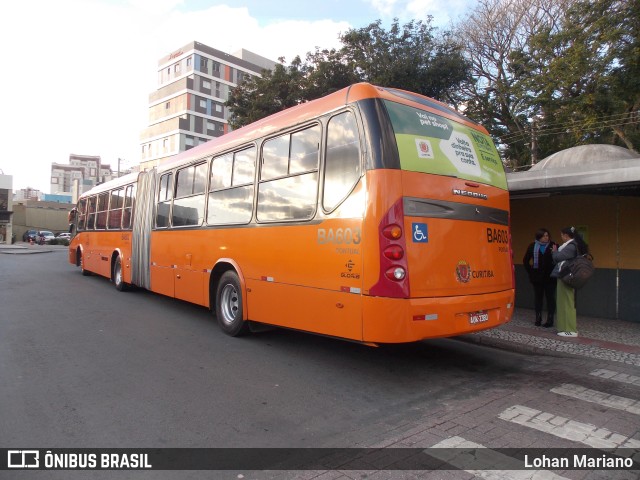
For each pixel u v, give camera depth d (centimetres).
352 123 497
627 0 1524
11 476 313
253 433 385
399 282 451
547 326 804
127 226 1134
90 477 314
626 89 1552
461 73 1794
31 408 432
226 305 723
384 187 459
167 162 961
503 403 458
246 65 7112
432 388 505
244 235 662
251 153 666
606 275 895
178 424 401
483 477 315
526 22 2123
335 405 450
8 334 720
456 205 512
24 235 5453
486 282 538
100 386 493
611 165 730
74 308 953
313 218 533
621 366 586
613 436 381
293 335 732
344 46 1875
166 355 613
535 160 1967
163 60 6831
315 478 314
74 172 14212
